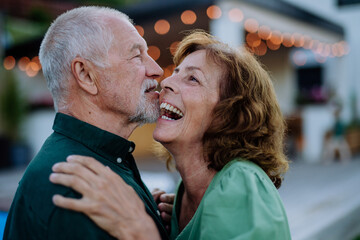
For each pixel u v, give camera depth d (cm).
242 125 144
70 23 129
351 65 1236
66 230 104
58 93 132
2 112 860
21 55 845
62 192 106
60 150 120
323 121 876
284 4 631
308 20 739
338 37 923
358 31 1231
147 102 143
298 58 1197
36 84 988
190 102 146
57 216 104
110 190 109
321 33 829
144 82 141
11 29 983
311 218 389
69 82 130
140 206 115
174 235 160
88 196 105
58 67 129
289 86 1089
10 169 773
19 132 873
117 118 138
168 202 176
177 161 158
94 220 105
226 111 145
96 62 128
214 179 138
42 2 991
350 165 780
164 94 153
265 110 151
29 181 114
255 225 108
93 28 128
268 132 151
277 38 693
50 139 127
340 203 450
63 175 107
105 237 108
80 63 128
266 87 155
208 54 152
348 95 1195
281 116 161
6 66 881
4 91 870
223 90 149
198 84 149
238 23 493
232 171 128
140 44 140
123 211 109
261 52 919
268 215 113
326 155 859
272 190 126
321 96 1029
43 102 906
